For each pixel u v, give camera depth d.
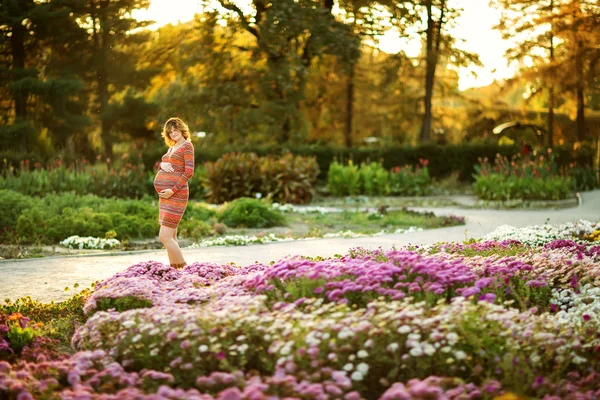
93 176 19.89
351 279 5.51
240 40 38.03
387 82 38.19
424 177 26.28
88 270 8.93
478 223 15.13
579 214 17.25
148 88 39.91
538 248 7.98
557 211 18.42
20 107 33.06
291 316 4.52
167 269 6.92
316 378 3.77
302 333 4.12
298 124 34.59
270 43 31.72
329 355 3.87
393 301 4.66
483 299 5.18
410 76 38.88
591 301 5.76
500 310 4.65
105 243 11.39
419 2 35.47
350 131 41.62
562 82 36.47
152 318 4.68
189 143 7.64
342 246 11.40
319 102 42.94
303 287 5.32
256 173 21.70
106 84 36.19
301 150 28.69
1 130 30.92
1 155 23.77
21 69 32.38
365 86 42.72
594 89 36.78
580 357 4.29
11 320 5.52
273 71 32.88
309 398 3.46
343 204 22.05
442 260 6.21
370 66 41.62
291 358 3.85
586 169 27.52
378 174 25.72
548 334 4.27
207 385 3.78
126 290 5.79
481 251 7.98
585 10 35.94
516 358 3.95
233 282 6.04
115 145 39.09
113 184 19.84
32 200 13.71
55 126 33.84
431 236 12.83
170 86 35.53
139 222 12.70
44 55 36.16
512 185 22.42
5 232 11.79
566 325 4.76
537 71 36.84
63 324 5.98
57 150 32.56
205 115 33.31
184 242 12.10
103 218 12.42
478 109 45.00
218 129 33.81
